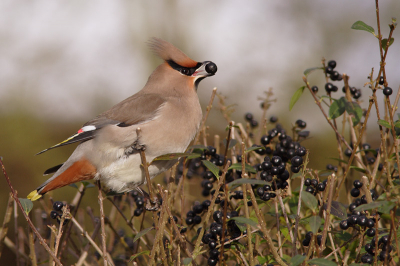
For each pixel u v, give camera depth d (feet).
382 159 21.91
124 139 22.43
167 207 16.22
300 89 20.65
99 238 23.45
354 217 15.07
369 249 15.37
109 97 65.26
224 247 16.72
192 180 26.35
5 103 55.21
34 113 55.98
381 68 16.70
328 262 13.44
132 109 23.02
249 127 26.23
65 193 41.45
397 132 19.11
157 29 72.74
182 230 19.49
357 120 19.80
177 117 23.39
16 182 47.83
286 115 57.31
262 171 18.70
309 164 44.29
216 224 16.51
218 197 17.88
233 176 21.67
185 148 23.89
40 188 22.11
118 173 22.50
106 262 18.11
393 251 15.29
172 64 25.63
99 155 22.22
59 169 22.49
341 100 19.53
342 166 21.89
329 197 14.38
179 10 73.46
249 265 16.99
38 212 23.70
